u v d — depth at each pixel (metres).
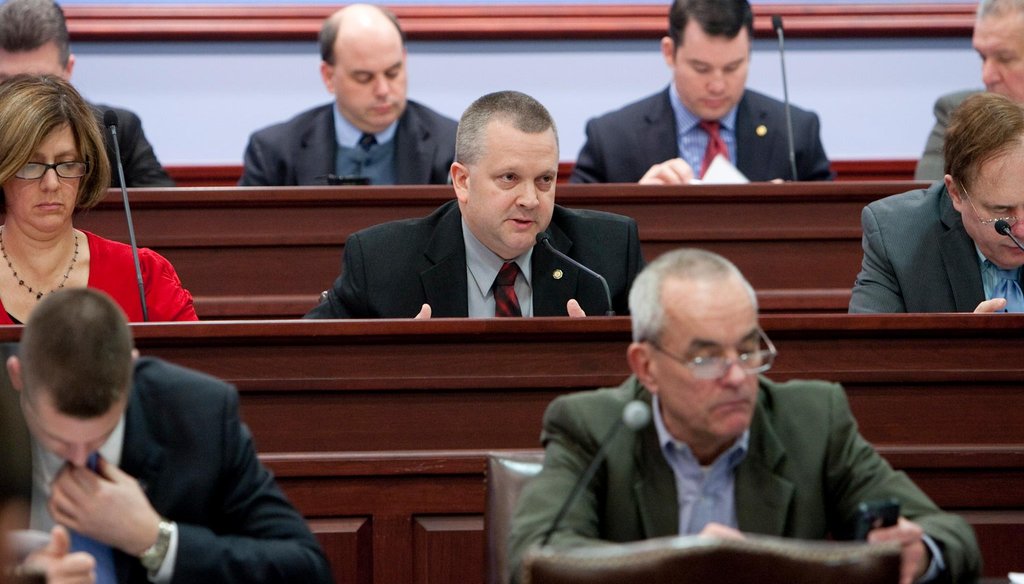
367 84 13.64
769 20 16.50
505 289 9.50
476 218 9.14
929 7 16.67
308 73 16.47
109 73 16.27
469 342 7.78
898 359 7.88
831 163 16.70
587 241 9.70
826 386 6.45
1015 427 7.92
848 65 16.77
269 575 5.96
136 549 5.81
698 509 6.16
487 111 9.06
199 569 5.84
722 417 5.77
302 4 16.36
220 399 6.21
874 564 4.79
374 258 9.58
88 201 9.14
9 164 8.62
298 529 6.18
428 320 7.70
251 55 16.38
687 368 5.75
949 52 16.83
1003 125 8.82
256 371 7.73
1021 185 8.79
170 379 6.23
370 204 11.34
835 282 11.65
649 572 4.78
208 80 16.36
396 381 7.75
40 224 8.79
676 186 11.45
